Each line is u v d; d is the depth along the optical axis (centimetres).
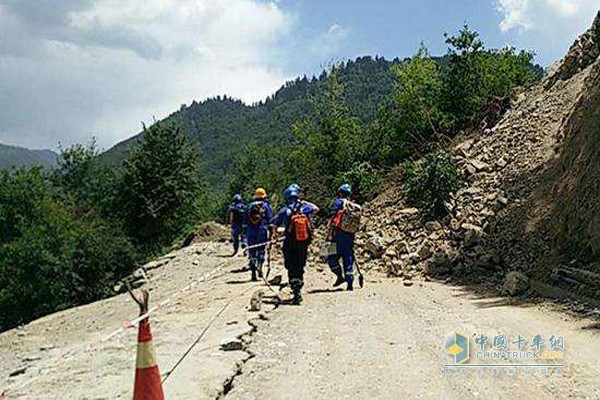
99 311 1625
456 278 1473
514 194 1673
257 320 1033
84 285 4319
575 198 1391
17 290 4128
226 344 862
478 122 2588
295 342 903
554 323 984
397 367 770
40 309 4141
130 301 1684
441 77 2866
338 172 2678
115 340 989
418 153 2636
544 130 1955
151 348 575
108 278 4397
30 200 4888
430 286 1405
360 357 816
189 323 1047
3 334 1482
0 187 4916
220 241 2756
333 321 1038
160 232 5191
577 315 1023
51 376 767
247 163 6856
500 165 1861
